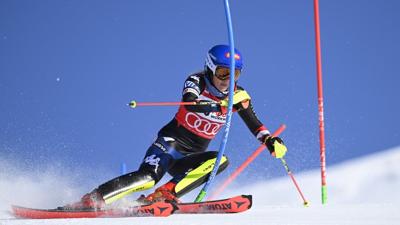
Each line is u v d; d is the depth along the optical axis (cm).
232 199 1786
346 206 2002
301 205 2217
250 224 1486
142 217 1717
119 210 1752
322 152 2578
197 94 2009
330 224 1463
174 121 2145
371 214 1678
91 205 1823
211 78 2042
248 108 2123
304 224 1473
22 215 1786
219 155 1964
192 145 2141
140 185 1931
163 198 1941
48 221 1603
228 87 2039
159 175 2009
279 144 2086
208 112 2047
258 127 2131
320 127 2591
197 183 2033
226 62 1995
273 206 2177
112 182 1891
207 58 2045
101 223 1542
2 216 1839
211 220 1587
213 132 2145
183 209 1834
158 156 2048
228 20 1912
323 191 2566
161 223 1523
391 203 2116
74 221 1597
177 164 2120
